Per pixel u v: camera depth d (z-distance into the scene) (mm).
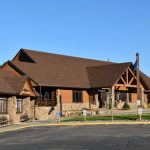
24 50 52344
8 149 21578
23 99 43500
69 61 55625
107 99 51781
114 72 52312
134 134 27594
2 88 39031
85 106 51875
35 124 38531
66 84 49062
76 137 26828
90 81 52781
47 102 46562
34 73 47344
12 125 38344
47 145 22875
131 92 58188
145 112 49656
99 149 20328
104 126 35062
